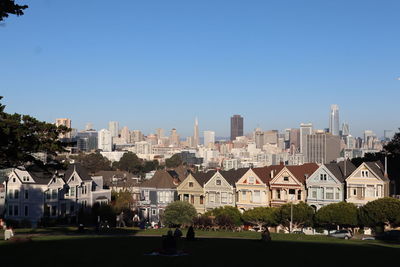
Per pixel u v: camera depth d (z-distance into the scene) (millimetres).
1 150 57062
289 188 99938
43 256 38500
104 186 142625
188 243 50156
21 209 105000
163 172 123562
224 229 86812
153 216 119125
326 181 97062
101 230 71562
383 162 115500
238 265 35906
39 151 59531
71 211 110125
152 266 34750
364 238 73625
